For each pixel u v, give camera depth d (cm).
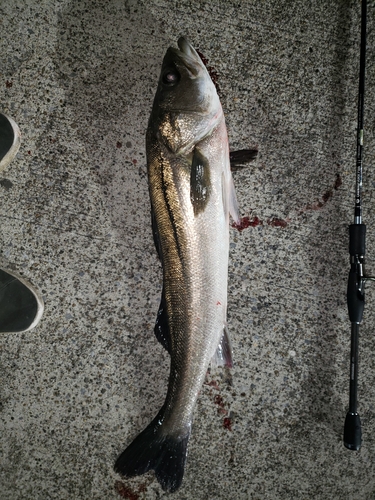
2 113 73
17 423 75
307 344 75
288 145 75
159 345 75
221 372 74
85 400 75
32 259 75
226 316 69
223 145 65
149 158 65
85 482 74
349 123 75
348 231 74
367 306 75
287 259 75
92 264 75
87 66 75
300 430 74
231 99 75
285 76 75
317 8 76
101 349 75
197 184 63
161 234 65
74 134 75
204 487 74
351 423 69
